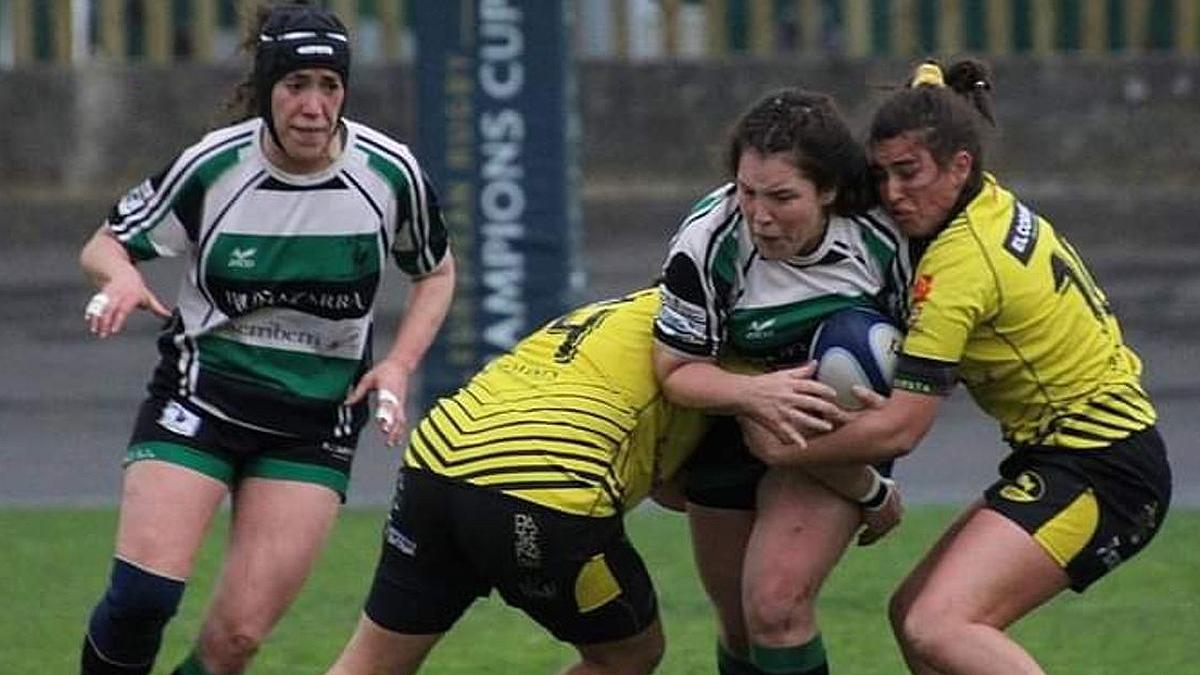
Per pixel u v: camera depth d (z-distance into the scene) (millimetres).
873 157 18141
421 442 18781
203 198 19406
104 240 19766
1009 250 18266
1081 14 58625
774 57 57719
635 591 18625
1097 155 57875
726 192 18594
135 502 19375
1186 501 36375
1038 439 18750
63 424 44875
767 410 18047
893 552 31766
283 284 19500
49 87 57469
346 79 19094
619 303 19391
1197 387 47500
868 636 26516
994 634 18062
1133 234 56969
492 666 25328
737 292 18438
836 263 18281
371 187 19562
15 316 53750
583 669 19188
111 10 58281
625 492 18656
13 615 28062
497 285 39125
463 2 38750
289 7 18969
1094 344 18719
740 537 20078
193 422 19625
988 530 18438
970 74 19188
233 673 19469
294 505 19578
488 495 18188
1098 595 29281
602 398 18547
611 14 58656
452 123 38938
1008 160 58062
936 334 18078
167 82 57625
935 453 41250
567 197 39250
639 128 57688
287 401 19688
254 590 19297
